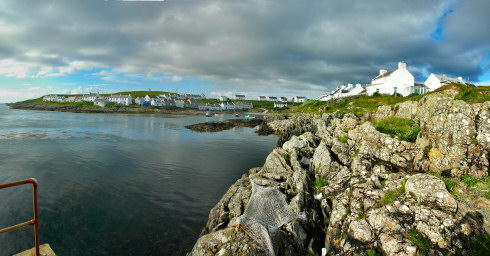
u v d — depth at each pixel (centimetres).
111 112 16075
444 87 2362
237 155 4362
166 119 12275
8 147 4138
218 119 13150
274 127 8162
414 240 1129
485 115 1457
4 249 1546
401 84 6169
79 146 4519
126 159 3753
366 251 1203
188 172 3209
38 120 8962
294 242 1374
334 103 8212
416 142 1834
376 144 1953
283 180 2112
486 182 1307
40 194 2319
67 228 1798
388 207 1310
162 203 2261
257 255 1207
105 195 2370
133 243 1675
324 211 1625
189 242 1711
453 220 1137
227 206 1841
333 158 2145
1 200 2158
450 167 1480
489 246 1050
